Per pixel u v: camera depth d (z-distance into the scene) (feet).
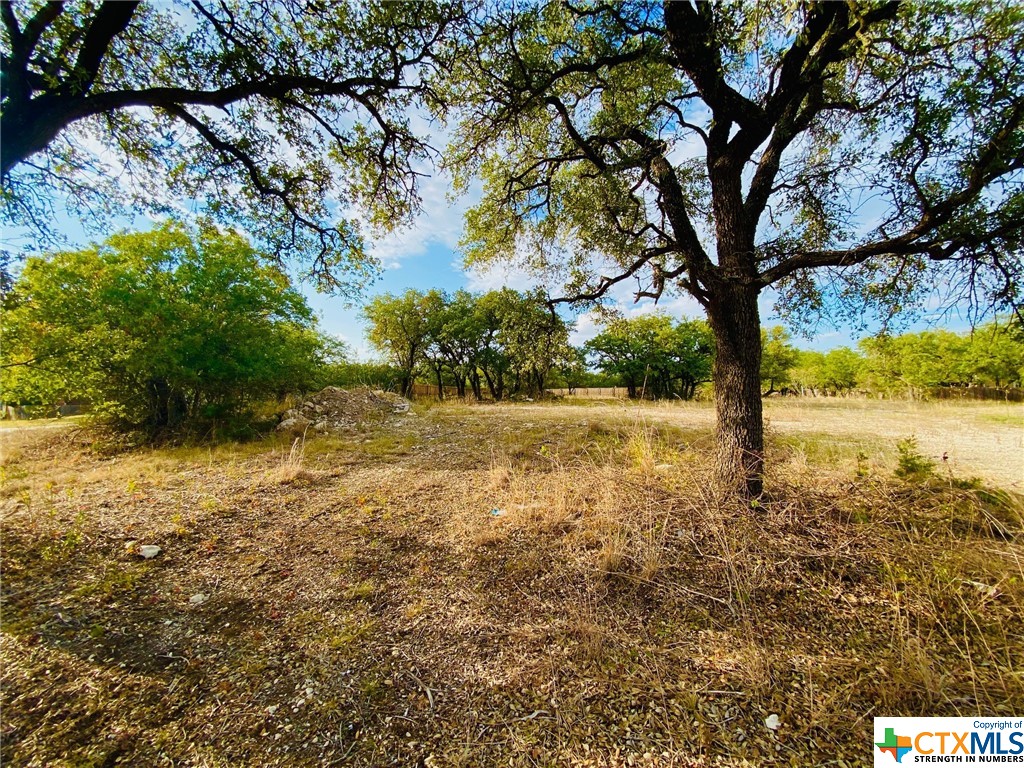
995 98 8.57
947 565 8.54
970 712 5.56
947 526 10.14
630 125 13.35
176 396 32.22
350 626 7.97
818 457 18.06
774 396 76.95
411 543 11.66
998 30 8.16
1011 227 8.68
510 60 12.50
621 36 11.85
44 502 15.34
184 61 11.50
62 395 27.73
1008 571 8.14
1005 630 6.98
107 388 28.50
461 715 5.87
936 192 10.53
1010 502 11.00
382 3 11.05
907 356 66.90
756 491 11.64
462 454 24.06
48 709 5.91
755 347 12.23
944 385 65.57
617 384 96.94
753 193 12.41
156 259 28.35
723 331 12.39
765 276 11.41
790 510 10.89
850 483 12.28
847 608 7.97
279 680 6.56
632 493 12.58
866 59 9.61
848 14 9.60
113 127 13.42
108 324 26.50
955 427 28.19
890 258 12.28
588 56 12.66
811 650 6.99
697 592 8.68
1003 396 58.49
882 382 69.87
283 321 36.86
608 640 7.41
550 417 36.78
